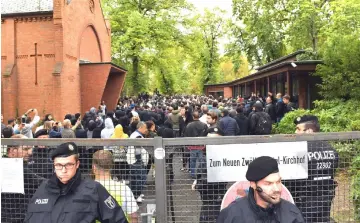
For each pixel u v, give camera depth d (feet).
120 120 38.45
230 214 9.50
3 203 12.95
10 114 83.61
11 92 83.76
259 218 9.27
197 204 12.45
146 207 13.00
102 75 87.56
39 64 84.17
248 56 148.46
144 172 13.05
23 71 84.94
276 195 9.12
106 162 12.87
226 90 185.98
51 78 83.66
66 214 10.40
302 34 77.41
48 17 83.15
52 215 10.41
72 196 10.64
